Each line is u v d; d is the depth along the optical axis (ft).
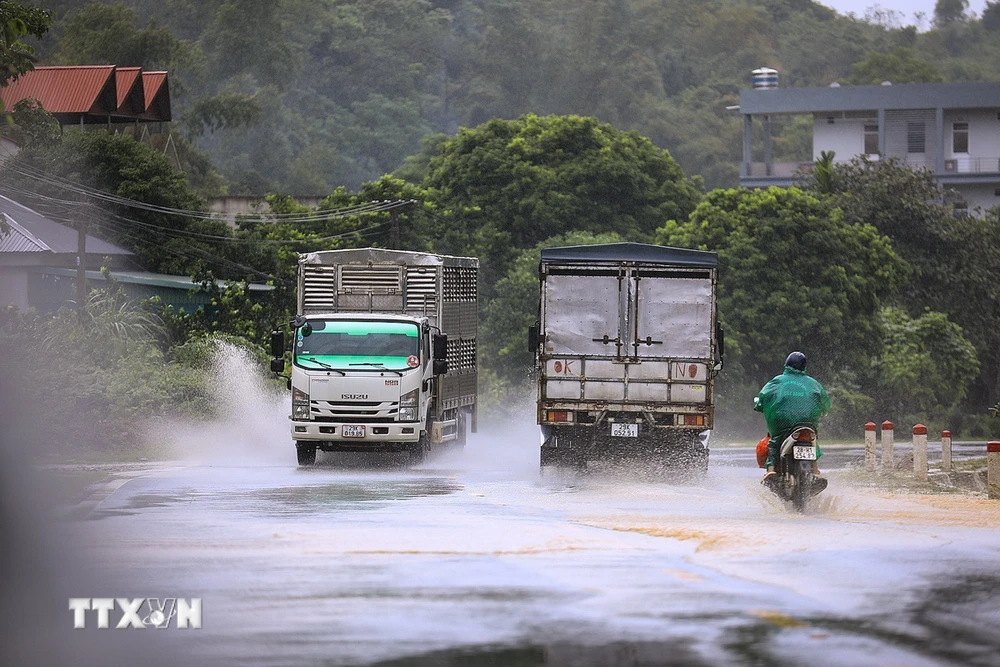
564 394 225.35
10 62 221.05
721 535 137.08
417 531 141.38
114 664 80.84
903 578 110.22
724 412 528.63
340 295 272.31
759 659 80.53
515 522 150.82
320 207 616.80
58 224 499.10
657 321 224.74
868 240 587.27
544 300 226.17
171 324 411.54
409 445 250.37
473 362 307.58
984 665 78.95
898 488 219.00
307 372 245.65
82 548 127.85
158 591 104.06
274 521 151.64
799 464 164.66
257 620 92.84
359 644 84.99
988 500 187.52
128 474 222.89
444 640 86.12
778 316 549.54
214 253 554.87
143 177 563.89
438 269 270.87
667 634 87.76
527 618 93.04
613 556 122.42
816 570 114.32
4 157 546.26
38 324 339.98
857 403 552.82
